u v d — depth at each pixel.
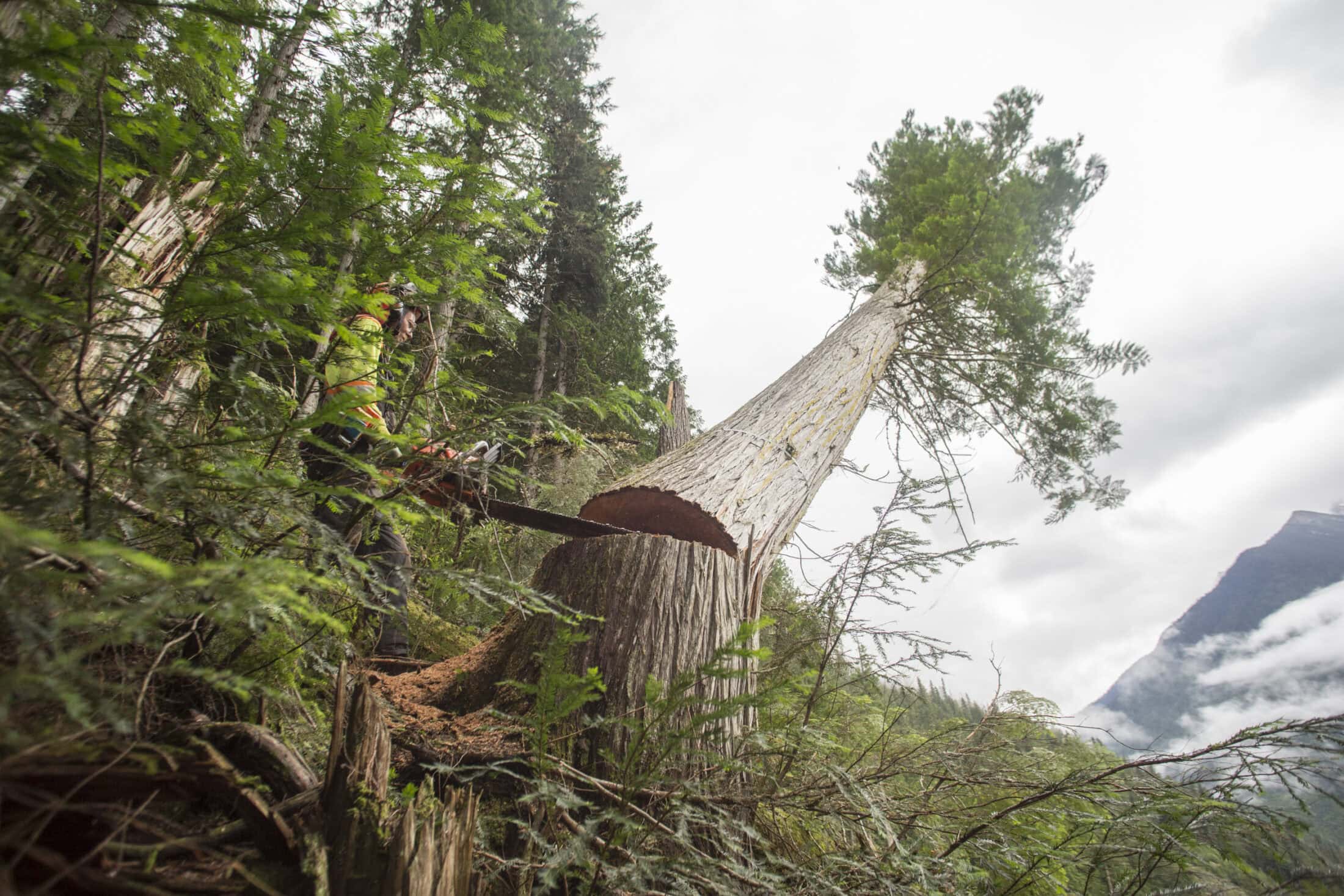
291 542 1.23
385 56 1.19
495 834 1.47
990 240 7.25
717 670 1.27
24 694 0.62
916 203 8.57
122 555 0.57
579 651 1.99
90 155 0.89
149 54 1.01
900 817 1.81
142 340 1.02
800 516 3.46
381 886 0.96
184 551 1.17
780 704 2.34
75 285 0.92
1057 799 1.85
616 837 1.25
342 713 1.15
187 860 0.89
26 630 0.60
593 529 2.35
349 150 1.10
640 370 11.31
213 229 1.10
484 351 1.58
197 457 1.06
